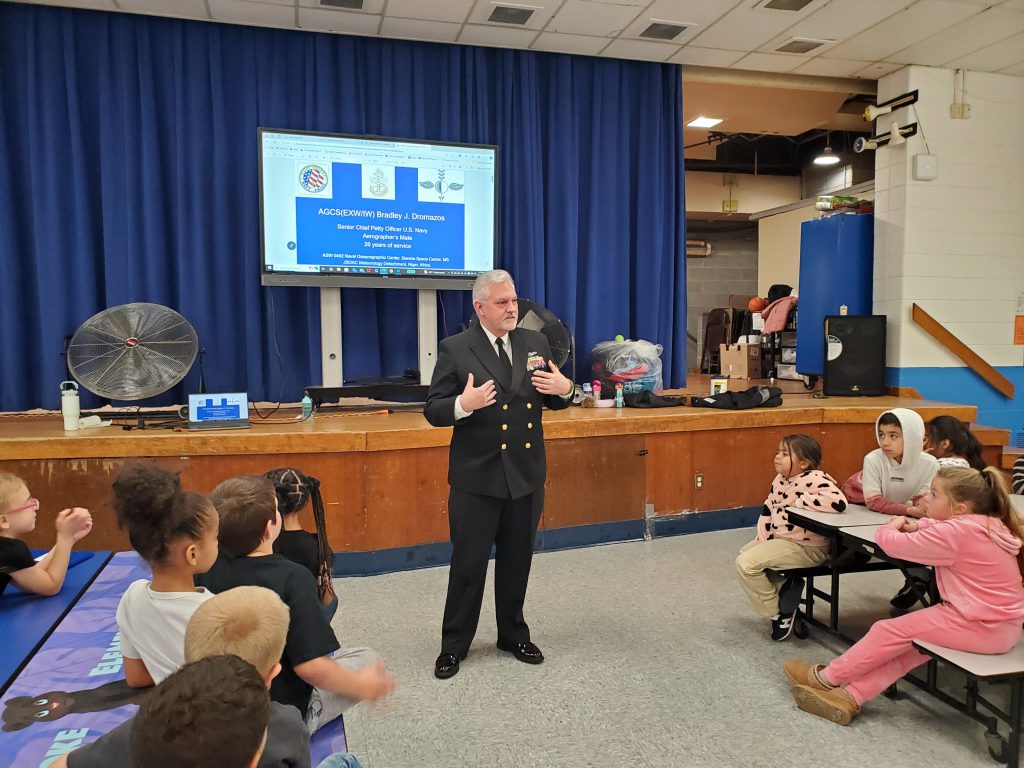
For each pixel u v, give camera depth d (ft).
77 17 13.52
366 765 6.45
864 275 18.16
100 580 6.86
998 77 17.53
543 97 16.26
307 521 11.25
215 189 14.21
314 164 13.96
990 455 14.75
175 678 2.71
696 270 35.81
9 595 6.45
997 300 17.83
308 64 14.52
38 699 4.64
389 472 11.59
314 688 5.12
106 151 13.66
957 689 7.93
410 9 13.58
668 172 17.11
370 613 10.06
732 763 6.47
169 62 13.94
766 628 9.49
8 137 13.42
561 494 12.73
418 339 15.33
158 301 14.02
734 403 14.12
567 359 14.94
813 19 14.39
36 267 13.58
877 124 17.99
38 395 13.89
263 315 14.70
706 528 13.84
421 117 15.24
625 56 16.25
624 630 9.44
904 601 10.06
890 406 14.67
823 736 6.91
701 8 13.83
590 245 16.52
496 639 9.25
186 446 10.90
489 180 15.14
